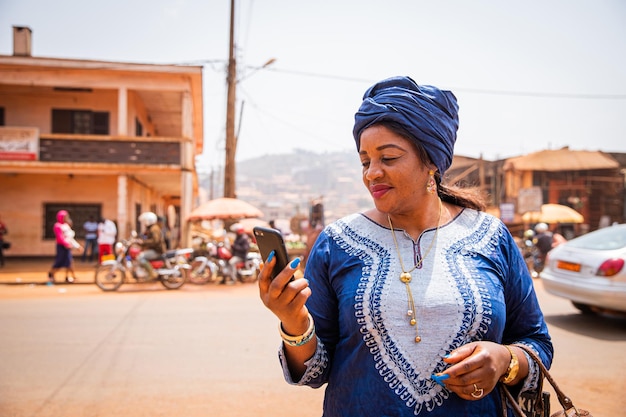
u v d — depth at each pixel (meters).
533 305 1.63
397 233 1.56
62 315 8.10
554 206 25.36
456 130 1.62
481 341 1.41
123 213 17.31
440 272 1.47
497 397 1.50
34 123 19.44
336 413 1.50
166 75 17.23
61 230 12.61
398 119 1.48
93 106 19.70
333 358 1.56
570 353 5.76
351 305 1.47
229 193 17.11
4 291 11.34
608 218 28.14
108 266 11.42
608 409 4.07
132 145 17.27
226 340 6.41
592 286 7.05
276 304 1.35
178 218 38.81
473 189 1.74
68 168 17.03
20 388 4.61
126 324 7.39
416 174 1.53
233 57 16.95
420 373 1.40
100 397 4.39
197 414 4.04
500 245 1.59
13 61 16.22
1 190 19.48
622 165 32.09
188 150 17.52
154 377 4.95
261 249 1.42
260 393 4.53
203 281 12.68
